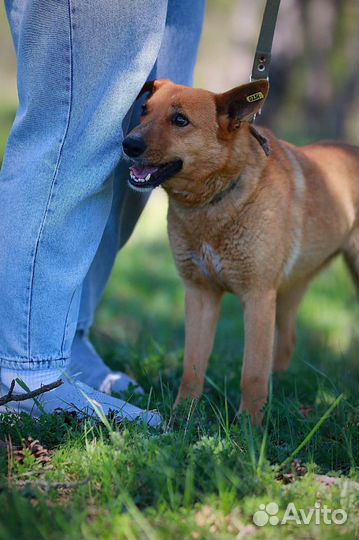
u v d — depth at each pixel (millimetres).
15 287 3324
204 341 4203
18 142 3354
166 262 9422
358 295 5328
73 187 3305
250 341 4020
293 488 2809
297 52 13344
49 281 3346
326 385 4496
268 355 4020
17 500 2490
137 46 3324
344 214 4754
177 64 4113
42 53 3209
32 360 3387
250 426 3195
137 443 3062
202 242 3994
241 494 2721
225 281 4086
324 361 5387
